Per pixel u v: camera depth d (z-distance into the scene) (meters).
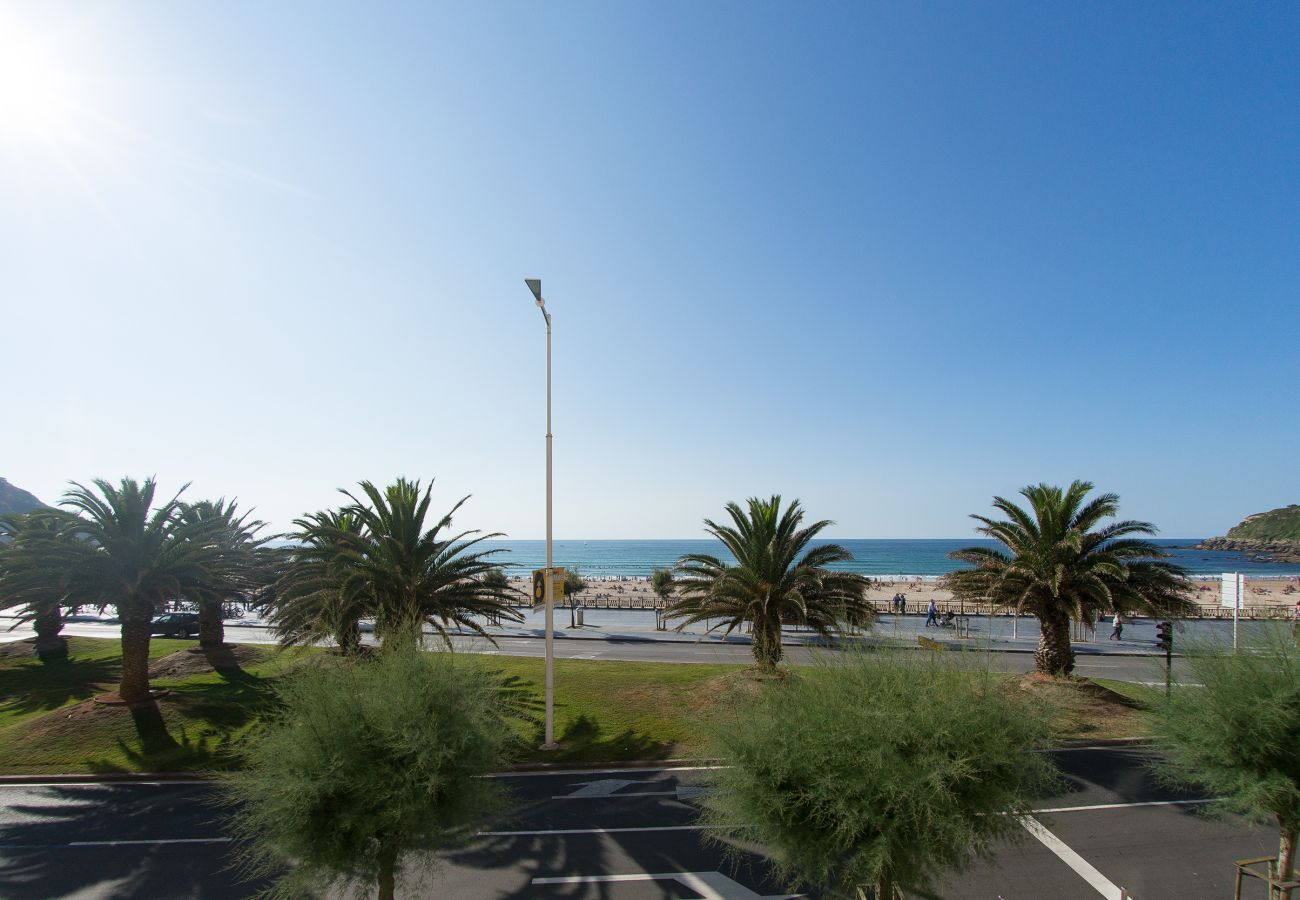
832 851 6.30
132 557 16.44
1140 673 22.06
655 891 9.13
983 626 33.81
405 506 17.91
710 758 7.64
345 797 6.90
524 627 35.38
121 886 9.36
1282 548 150.12
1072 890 9.02
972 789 6.16
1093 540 17.39
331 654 9.24
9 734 15.35
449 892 9.13
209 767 13.87
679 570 19.33
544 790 12.86
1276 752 8.12
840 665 7.25
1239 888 8.40
